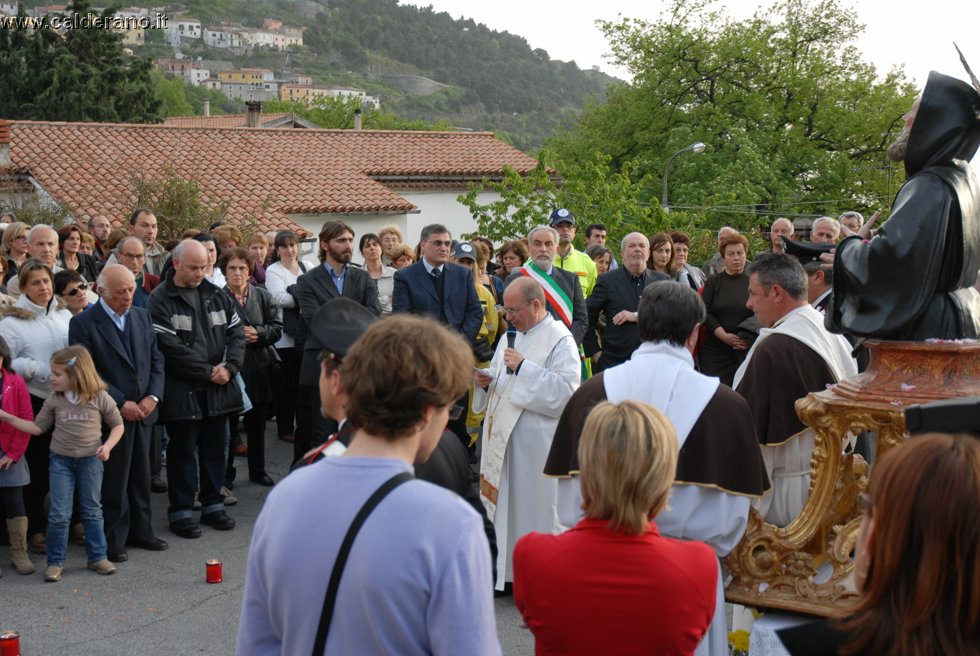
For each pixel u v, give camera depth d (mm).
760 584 3602
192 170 23844
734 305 7828
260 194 23703
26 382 6168
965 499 1678
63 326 6352
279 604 2006
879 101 38156
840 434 3572
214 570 5719
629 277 8281
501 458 5500
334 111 72875
